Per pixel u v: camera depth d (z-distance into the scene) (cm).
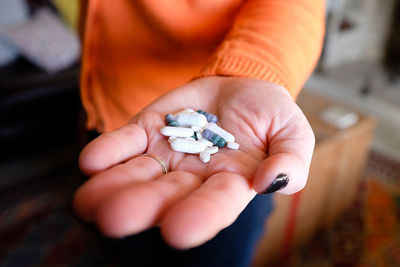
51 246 61
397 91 118
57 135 83
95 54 36
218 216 19
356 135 58
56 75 82
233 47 27
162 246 34
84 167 22
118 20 33
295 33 27
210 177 22
